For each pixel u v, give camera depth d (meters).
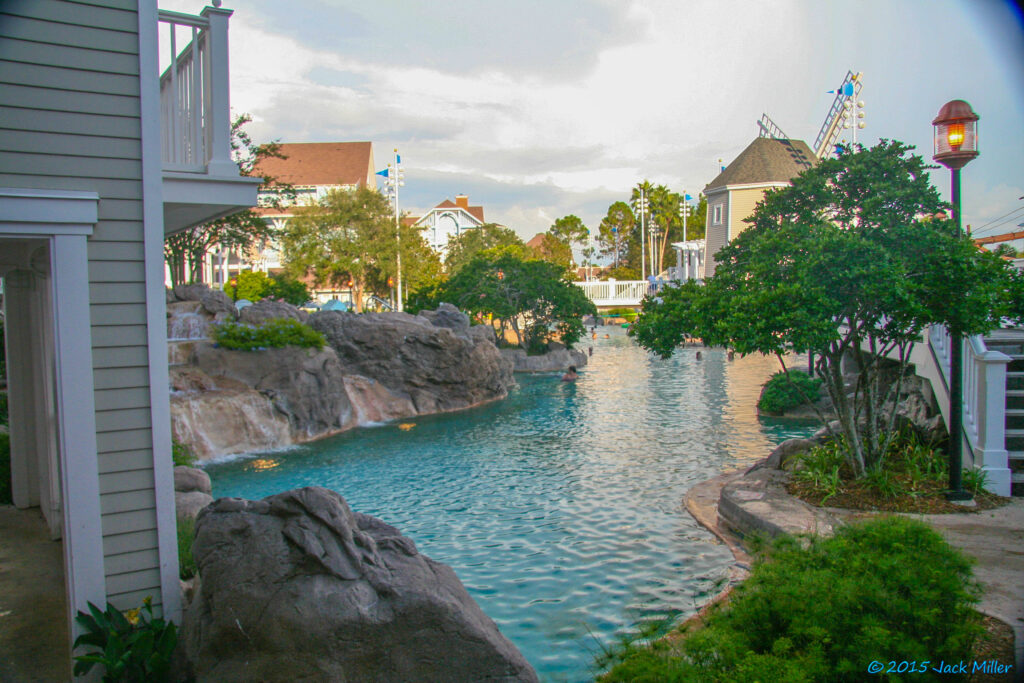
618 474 16.44
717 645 5.25
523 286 44.34
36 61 6.13
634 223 109.31
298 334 22.64
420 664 5.83
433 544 11.76
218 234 33.97
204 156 8.10
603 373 39.09
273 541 5.89
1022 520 9.80
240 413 19.92
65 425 6.23
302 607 5.64
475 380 28.58
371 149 79.19
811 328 10.43
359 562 5.88
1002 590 7.44
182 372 20.42
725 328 11.47
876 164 12.20
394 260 55.47
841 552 6.49
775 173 57.00
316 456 19.25
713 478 15.42
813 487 11.84
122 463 6.48
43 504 10.28
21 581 8.07
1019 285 11.04
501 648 6.04
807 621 5.37
